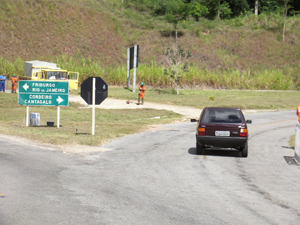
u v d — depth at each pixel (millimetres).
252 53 65375
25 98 16281
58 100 16406
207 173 9031
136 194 6828
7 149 10586
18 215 5352
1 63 45812
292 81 56406
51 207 5785
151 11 78938
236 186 7781
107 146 12727
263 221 5508
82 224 5074
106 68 54094
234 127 11109
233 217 5652
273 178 8727
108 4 77375
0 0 60031
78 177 8000
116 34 65875
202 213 5801
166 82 48656
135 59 41969
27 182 7270
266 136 17250
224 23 76812
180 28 70625
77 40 60062
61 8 64625
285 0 72688
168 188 7395
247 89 51219
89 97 14531
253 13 85938
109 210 5770
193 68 51969
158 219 5418
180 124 20875
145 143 13773
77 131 14703
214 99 36844
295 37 70812
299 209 6207
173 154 11719
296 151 11352
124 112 24609
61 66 46969
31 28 58375
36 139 12492
